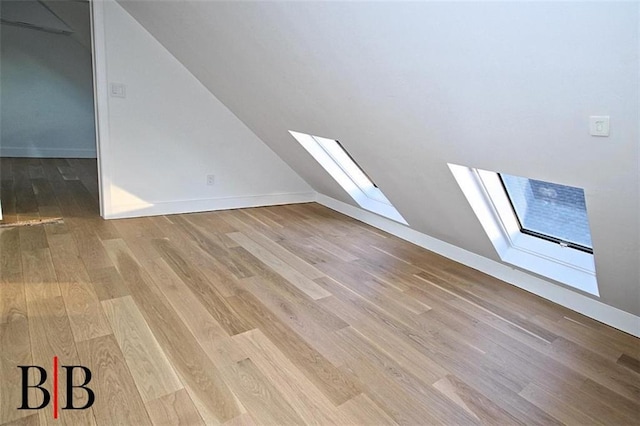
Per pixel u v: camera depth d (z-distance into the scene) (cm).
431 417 148
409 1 133
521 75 133
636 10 95
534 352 196
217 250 301
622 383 176
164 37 322
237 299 226
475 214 249
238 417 139
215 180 406
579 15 104
